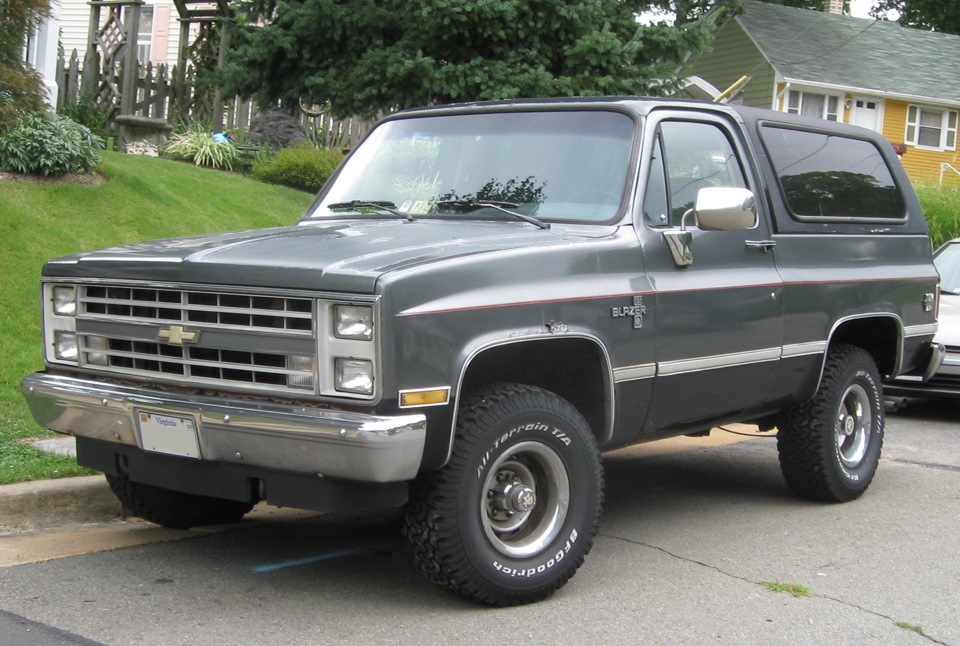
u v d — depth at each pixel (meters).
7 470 5.78
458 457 4.24
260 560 5.12
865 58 32.78
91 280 4.67
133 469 4.72
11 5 10.84
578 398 4.96
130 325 4.55
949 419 9.80
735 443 8.48
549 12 11.53
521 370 4.86
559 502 4.61
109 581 4.72
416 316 4.03
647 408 5.08
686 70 13.09
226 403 4.22
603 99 5.43
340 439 3.92
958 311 9.88
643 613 4.53
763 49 30.64
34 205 10.19
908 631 4.45
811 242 6.06
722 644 4.22
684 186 5.40
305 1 11.84
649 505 6.46
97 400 4.56
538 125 5.51
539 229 5.02
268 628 4.20
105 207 10.74
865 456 6.61
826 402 6.24
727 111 5.84
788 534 5.85
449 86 11.36
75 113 16.14
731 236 5.54
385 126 6.07
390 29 11.93
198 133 15.88
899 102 32.59
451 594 4.50
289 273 4.12
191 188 12.39
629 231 5.01
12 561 4.95
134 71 17.73
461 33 11.45
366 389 3.98
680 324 5.13
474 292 4.26
